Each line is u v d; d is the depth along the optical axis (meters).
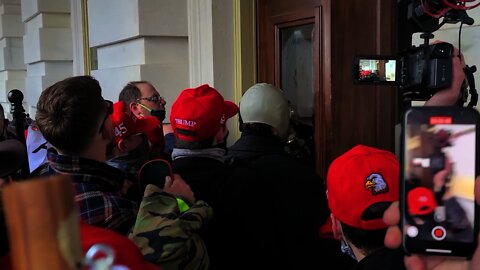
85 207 1.31
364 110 2.68
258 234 1.74
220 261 1.73
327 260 1.79
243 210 1.74
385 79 1.54
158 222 1.33
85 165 1.36
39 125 1.38
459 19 1.46
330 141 2.64
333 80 2.62
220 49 3.63
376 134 2.67
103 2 5.16
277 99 2.06
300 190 1.83
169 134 3.04
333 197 1.31
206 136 1.80
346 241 1.33
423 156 0.82
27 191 0.52
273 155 1.94
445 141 0.81
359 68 1.54
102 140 1.44
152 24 4.21
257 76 3.56
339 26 2.60
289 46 3.26
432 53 1.39
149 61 4.27
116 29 4.78
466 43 2.30
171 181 1.56
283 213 1.79
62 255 0.54
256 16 3.53
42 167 1.54
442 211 0.81
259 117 2.03
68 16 7.38
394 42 2.62
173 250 1.29
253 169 1.83
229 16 3.63
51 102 1.36
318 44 2.92
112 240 0.85
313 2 2.98
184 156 1.81
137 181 1.58
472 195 0.80
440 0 1.43
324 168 2.77
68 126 1.34
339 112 2.63
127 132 1.92
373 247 1.26
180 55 4.36
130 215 1.38
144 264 0.87
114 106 1.94
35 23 7.59
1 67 9.82
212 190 1.74
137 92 2.87
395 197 1.25
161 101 2.95
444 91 1.40
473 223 0.80
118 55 4.96
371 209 1.24
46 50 7.25
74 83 1.40
